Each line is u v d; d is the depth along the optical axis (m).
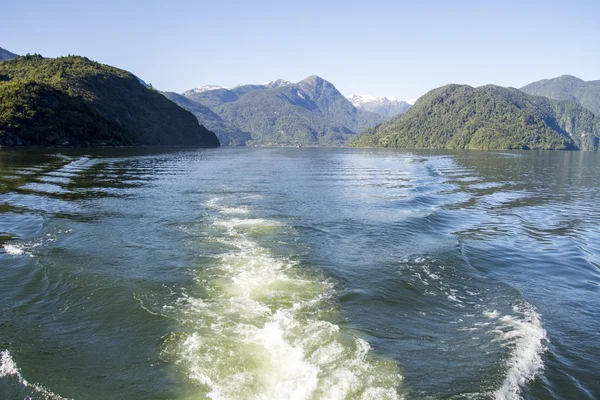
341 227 20.12
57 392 7.18
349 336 9.30
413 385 7.55
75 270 12.89
